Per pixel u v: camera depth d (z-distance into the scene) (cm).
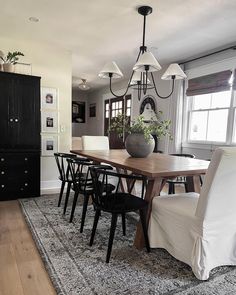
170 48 375
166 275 166
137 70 258
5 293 145
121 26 299
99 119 807
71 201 328
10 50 353
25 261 181
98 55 423
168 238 188
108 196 206
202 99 424
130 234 230
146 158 254
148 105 533
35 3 246
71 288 150
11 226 244
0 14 271
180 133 454
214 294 148
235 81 353
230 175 150
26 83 329
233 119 370
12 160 328
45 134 389
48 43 366
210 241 162
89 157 263
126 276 163
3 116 319
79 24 295
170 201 191
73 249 198
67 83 401
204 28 299
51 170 398
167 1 237
